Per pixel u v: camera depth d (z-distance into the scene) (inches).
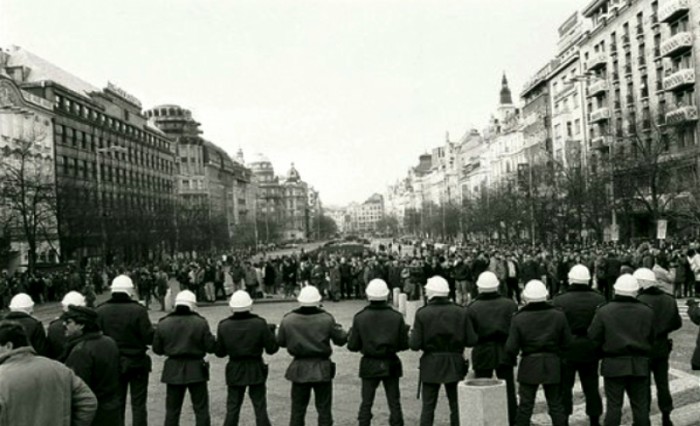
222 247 4138.8
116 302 361.1
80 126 3110.2
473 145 5718.5
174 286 1985.7
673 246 1446.9
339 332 354.6
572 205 2001.7
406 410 423.2
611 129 2413.9
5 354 197.9
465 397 301.1
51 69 3272.6
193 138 5319.9
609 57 2618.1
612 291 992.2
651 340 323.3
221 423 414.6
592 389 364.2
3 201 1920.5
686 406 407.2
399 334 348.5
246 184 7514.8
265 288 1466.5
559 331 330.0
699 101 2028.8
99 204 2418.8
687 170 1879.9
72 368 257.9
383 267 1255.5
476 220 3373.5
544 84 3415.4
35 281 1604.3
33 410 192.7
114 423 265.0
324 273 1344.7
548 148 3267.7
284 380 539.5
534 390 331.9
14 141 2346.2
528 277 1107.3
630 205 1855.3
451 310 341.1
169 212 3206.2
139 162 3946.9
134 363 355.3
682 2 2060.8
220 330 353.4
